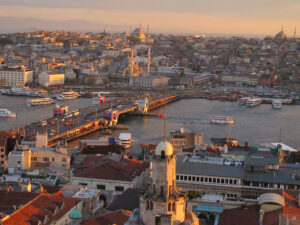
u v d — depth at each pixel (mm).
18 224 148625
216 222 145375
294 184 187625
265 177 193250
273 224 131375
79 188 199250
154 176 101188
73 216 147000
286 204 145750
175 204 100562
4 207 162500
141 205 102000
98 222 145250
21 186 196625
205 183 192625
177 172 195000
